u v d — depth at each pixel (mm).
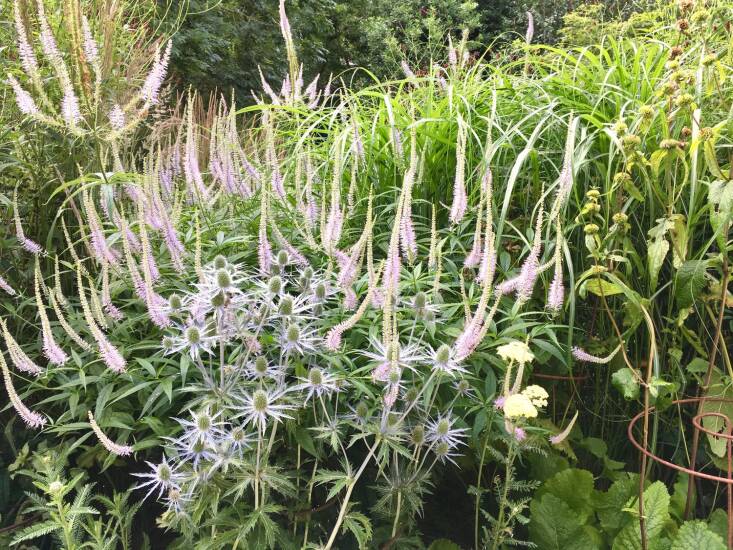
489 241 2117
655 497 2428
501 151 3330
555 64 4176
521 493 2889
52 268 3184
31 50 2783
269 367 2354
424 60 8625
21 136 3291
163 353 2480
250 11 10492
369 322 2594
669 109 2836
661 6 4492
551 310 2850
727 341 3035
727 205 2312
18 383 2953
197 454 2088
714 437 2637
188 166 3053
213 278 2248
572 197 3061
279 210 3234
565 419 3023
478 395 2479
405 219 2424
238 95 9609
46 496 2723
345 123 3691
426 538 2832
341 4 12977
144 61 4141
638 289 2980
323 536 2545
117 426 2316
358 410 2268
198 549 2092
